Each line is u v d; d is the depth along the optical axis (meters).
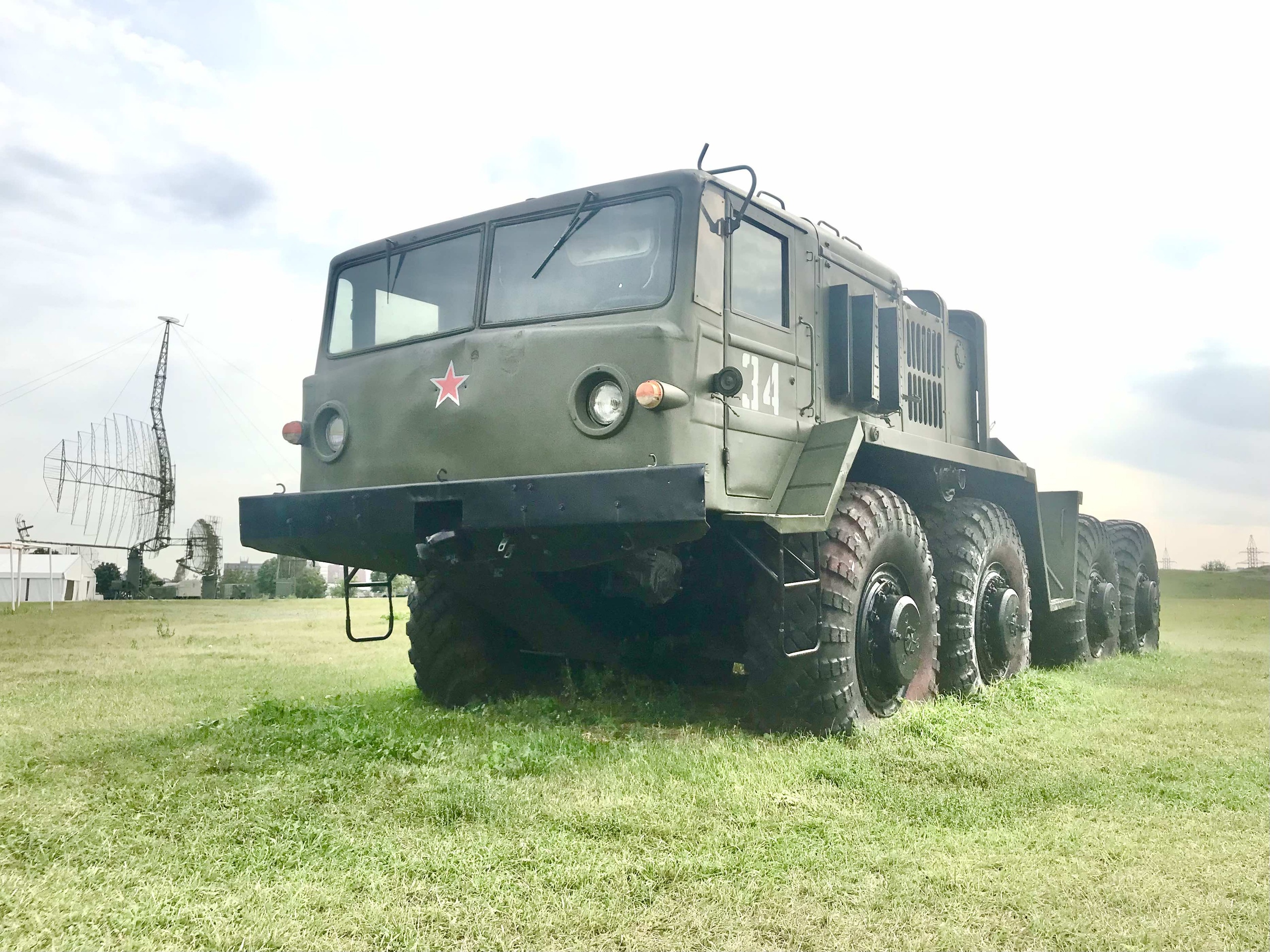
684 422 4.06
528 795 3.38
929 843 3.02
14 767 3.82
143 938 2.24
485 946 2.23
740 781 3.61
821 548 4.68
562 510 3.97
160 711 5.29
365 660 8.20
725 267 4.47
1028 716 5.26
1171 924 2.43
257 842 2.88
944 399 6.87
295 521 4.84
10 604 20.75
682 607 5.42
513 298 4.69
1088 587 8.31
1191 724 5.08
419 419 4.60
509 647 5.83
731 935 2.32
